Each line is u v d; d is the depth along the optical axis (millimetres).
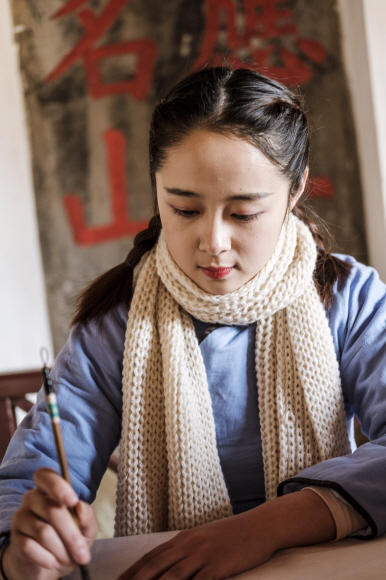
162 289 797
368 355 752
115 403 790
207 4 2035
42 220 2148
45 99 2113
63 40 2096
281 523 568
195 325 793
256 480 783
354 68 2000
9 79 2109
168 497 764
